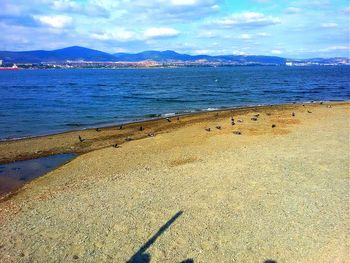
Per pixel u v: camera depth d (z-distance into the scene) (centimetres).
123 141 2278
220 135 2320
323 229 1060
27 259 945
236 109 3684
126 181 1493
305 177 1478
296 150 1877
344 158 1725
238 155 1816
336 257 927
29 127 2853
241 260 927
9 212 1235
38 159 1939
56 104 4316
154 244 1002
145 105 4225
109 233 1061
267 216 1146
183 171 1594
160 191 1364
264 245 988
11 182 1593
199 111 3638
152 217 1152
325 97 5116
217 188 1377
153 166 1694
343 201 1246
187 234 1048
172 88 6850
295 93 5716
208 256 945
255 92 5900
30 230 1093
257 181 1441
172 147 2048
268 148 1934
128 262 927
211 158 1784
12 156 1992
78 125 2939
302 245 983
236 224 1099
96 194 1359
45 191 1431
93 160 1845
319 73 14025
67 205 1267
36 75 15150
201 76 12269
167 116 3328
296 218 1130
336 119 2820
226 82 8600
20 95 5516
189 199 1282
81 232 1070
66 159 1933
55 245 1007
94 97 5162
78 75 14975
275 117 3019
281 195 1302
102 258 944
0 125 2933
